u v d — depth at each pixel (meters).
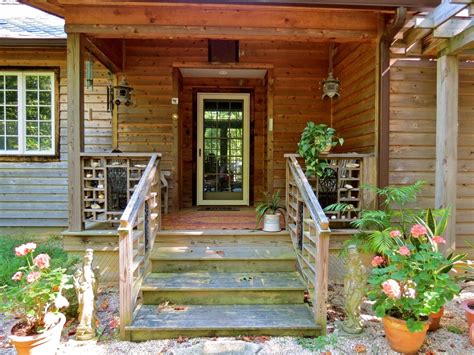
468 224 4.27
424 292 2.49
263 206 4.05
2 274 3.68
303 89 5.69
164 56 5.53
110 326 2.95
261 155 6.35
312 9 3.72
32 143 5.74
